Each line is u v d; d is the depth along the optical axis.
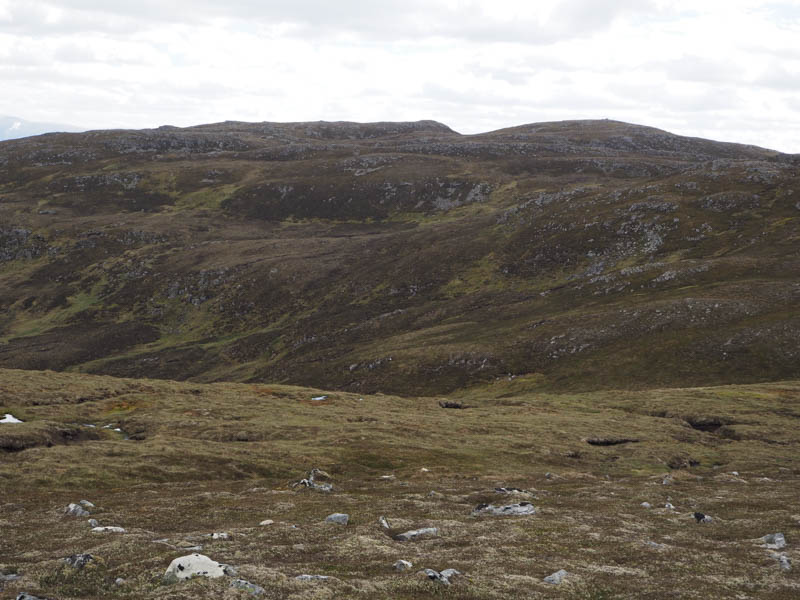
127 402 90.38
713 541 30.20
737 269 180.50
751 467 66.81
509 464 65.69
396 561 24.66
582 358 146.38
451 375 154.75
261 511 37.12
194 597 18.48
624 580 23.05
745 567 25.08
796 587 22.16
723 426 89.31
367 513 36.22
